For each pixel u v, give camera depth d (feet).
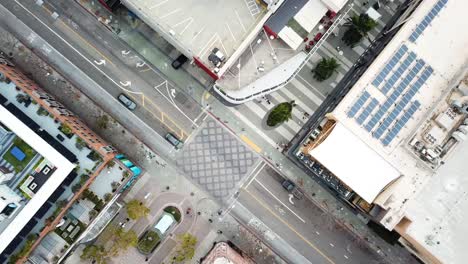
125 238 307.17
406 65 273.95
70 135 280.51
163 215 315.99
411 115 273.54
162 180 319.27
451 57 274.98
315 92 318.86
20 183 263.90
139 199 318.24
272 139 319.06
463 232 268.21
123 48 317.83
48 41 315.78
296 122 318.86
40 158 264.31
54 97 314.96
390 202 271.08
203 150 319.06
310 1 286.66
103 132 317.01
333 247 321.32
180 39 272.51
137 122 318.24
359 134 271.90
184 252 314.35
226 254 298.97
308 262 320.70
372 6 318.04
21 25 314.76
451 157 270.67
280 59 293.02
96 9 315.99
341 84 317.63
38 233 277.23
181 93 319.27
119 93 317.22
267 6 272.10
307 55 293.84
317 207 321.32
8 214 258.98
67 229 287.28
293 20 285.84
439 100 271.28
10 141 264.31
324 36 291.99
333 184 294.46
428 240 267.80
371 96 272.31
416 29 273.13
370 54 309.63
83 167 280.10
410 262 319.47
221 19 274.57
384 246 320.29
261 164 320.09
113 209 308.19
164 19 272.31
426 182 270.87
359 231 320.50
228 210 320.29
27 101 280.72
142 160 318.65
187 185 319.27
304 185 320.50
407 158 272.10
